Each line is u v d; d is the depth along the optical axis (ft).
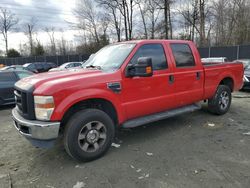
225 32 110.22
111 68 13.67
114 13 124.88
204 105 21.76
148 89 14.34
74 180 10.83
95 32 136.87
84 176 11.12
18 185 10.61
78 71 13.50
